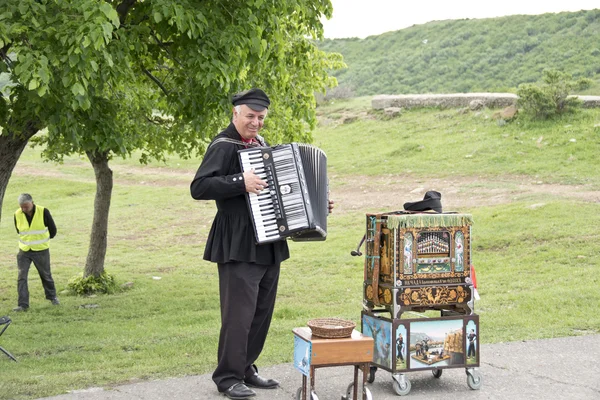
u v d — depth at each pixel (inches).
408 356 213.3
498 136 1111.0
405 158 1125.7
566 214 693.9
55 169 1416.1
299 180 200.4
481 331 310.3
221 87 326.0
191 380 224.7
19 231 494.0
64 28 270.8
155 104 500.1
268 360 257.1
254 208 199.8
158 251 786.8
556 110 1137.4
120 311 473.1
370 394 197.3
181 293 545.0
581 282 464.4
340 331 195.5
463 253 221.9
